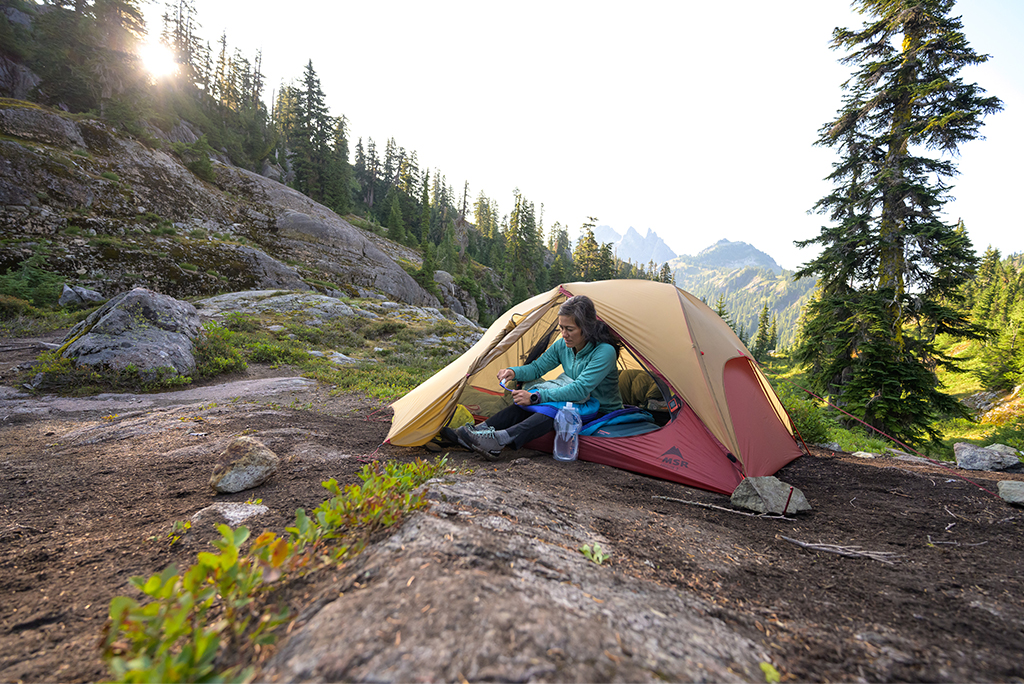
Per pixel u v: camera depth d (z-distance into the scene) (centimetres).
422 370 1084
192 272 2212
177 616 107
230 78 7088
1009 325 3353
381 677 99
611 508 278
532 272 8200
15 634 147
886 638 154
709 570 204
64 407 547
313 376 874
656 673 111
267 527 225
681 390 383
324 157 5978
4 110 2372
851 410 1269
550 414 377
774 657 137
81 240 2053
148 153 2989
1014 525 287
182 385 725
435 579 139
